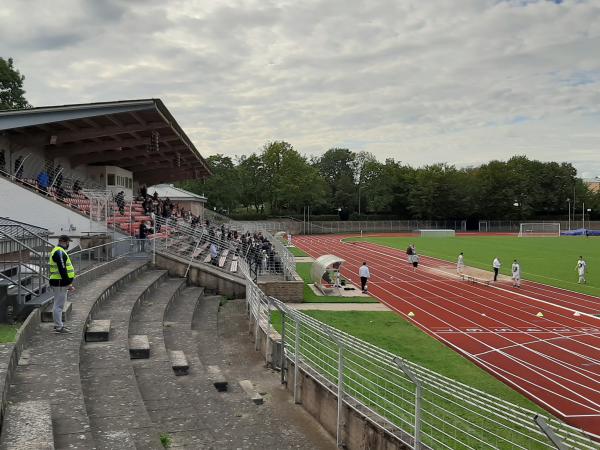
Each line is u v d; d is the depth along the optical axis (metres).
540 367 16.17
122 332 12.66
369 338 19.14
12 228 17.83
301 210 109.94
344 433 9.54
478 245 66.31
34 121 23.58
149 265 25.41
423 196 108.56
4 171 25.86
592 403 13.15
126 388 9.11
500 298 28.84
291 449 9.08
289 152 102.56
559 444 5.96
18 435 6.39
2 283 12.36
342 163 133.12
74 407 7.59
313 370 11.34
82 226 25.44
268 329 15.00
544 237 86.19
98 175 39.41
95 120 26.61
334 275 31.62
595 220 119.62
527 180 113.75
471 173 118.81
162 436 8.22
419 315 24.00
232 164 100.56
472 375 15.16
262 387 12.64
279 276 30.83
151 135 30.11
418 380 7.98
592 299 28.83
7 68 53.38
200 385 11.42
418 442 7.86
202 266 25.89
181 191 73.06
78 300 14.33
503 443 9.39
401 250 59.25
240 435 9.38
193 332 17.36
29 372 8.91
